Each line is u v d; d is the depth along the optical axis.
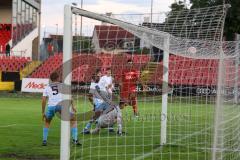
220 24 13.64
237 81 11.45
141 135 12.33
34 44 53.03
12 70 36.81
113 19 8.03
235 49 12.59
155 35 11.20
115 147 11.06
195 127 13.96
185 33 13.35
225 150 9.62
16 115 20.39
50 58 35.00
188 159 10.34
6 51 41.59
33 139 13.30
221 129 8.82
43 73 34.59
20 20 48.16
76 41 7.33
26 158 10.40
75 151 9.39
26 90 33.19
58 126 16.56
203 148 11.55
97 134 12.03
